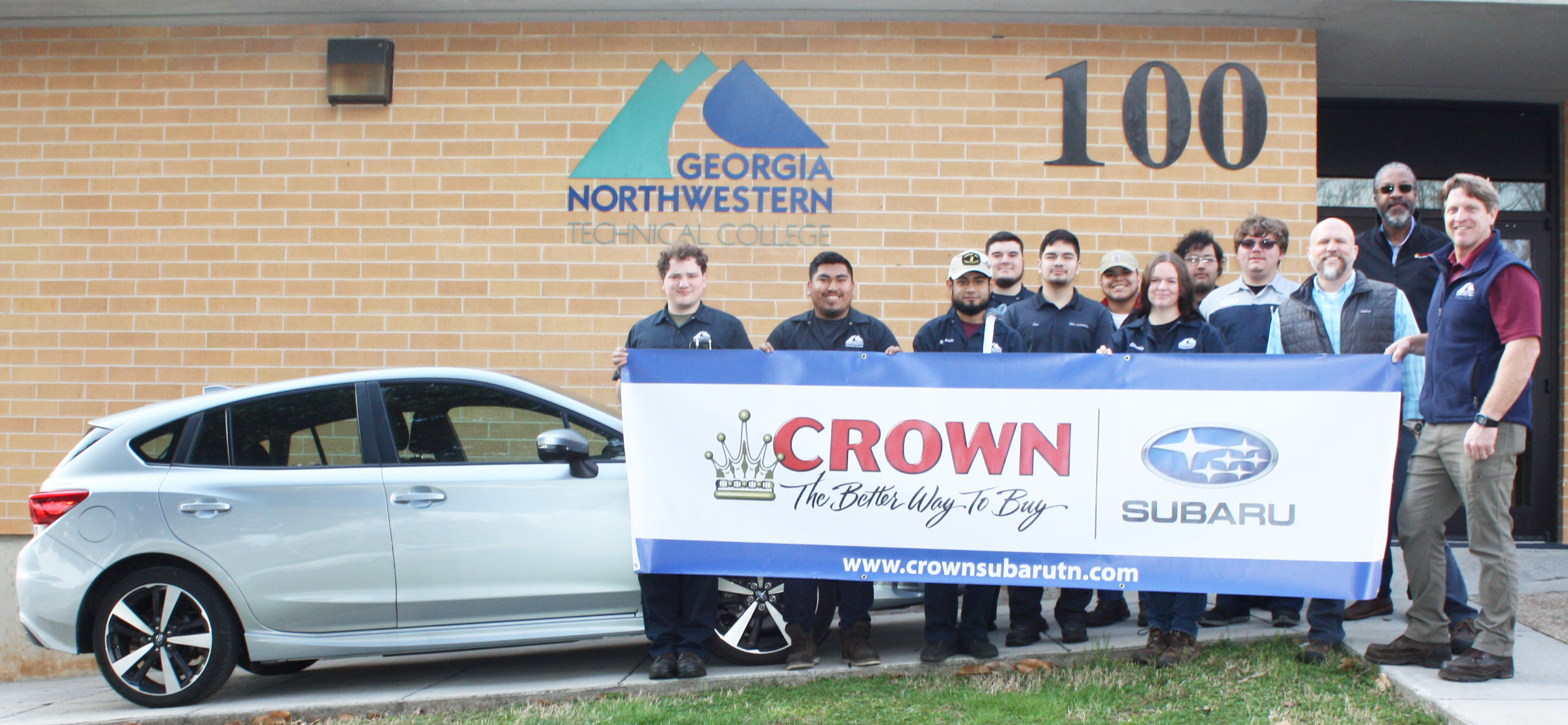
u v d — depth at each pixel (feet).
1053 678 16.21
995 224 24.12
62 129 25.08
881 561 16.66
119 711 17.15
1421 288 21.07
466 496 17.26
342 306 24.53
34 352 24.82
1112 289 19.40
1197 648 16.92
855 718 14.65
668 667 16.93
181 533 16.92
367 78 24.38
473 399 17.98
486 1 23.66
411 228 24.56
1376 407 15.72
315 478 17.24
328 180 24.68
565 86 24.61
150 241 24.80
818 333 18.75
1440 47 25.00
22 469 24.66
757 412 16.90
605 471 17.69
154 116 24.98
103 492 17.11
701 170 24.41
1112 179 24.12
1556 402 27.94
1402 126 28.63
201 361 24.62
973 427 16.57
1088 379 16.40
